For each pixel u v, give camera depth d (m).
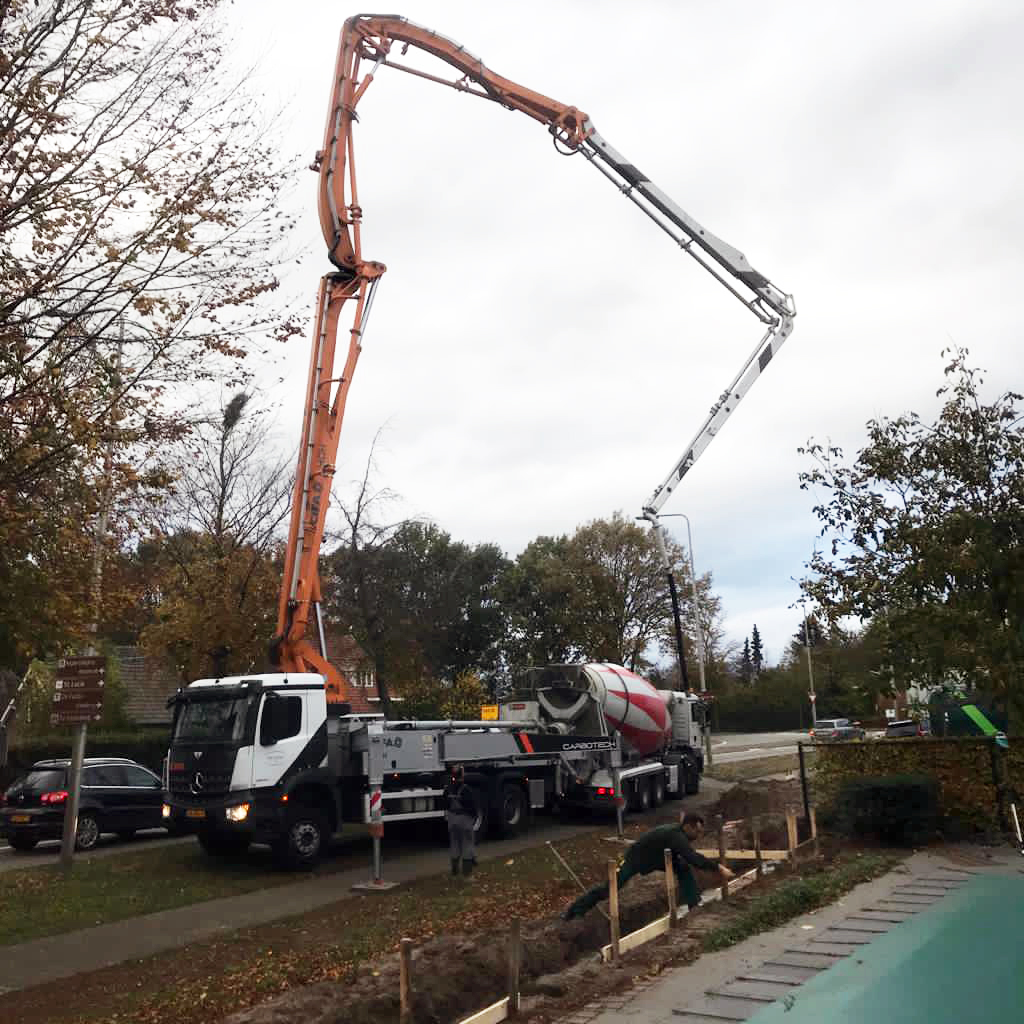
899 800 15.00
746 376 26.25
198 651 24.38
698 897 10.64
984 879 12.16
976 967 8.17
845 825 15.51
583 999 7.86
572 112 21.69
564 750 21.06
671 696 27.83
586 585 54.47
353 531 28.86
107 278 11.29
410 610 35.19
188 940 11.01
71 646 12.17
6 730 27.41
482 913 11.88
